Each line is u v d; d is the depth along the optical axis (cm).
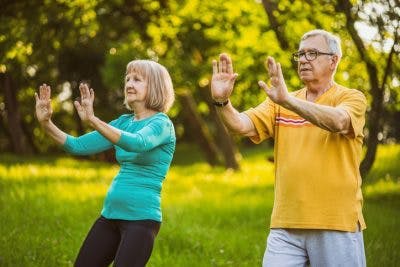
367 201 1295
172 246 830
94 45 2064
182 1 1495
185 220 1022
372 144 934
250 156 3173
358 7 868
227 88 458
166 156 493
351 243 453
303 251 463
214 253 802
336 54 463
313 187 451
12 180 1566
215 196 1480
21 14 1239
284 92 416
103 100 3719
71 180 1680
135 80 505
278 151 468
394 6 853
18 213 996
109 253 493
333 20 970
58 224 921
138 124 501
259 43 1440
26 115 3497
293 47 1098
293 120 464
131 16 1585
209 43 1681
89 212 1063
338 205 450
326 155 451
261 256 793
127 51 1895
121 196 482
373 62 917
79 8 1338
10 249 745
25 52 1308
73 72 3381
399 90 977
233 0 1443
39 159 2791
